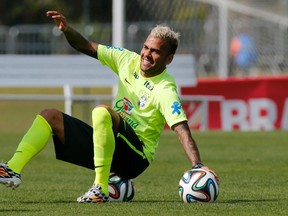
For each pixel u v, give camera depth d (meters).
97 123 19.08
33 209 18.48
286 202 20.12
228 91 49.88
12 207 18.89
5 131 47.50
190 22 60.28
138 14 62.19
